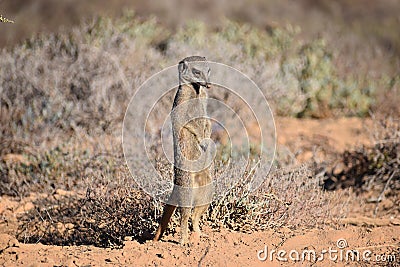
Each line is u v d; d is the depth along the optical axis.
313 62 29.30
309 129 25.00
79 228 14.96
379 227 14.55
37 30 29.28
